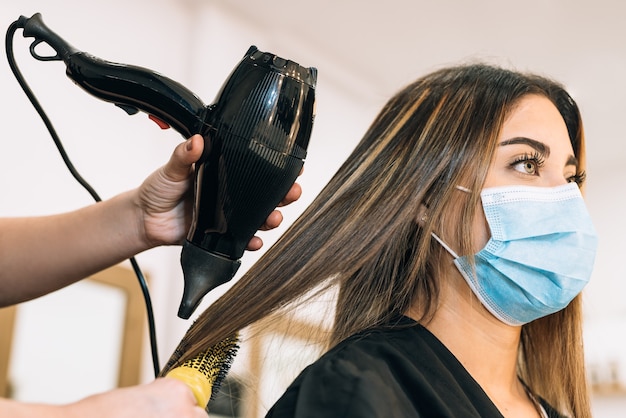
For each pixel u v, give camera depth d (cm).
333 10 337
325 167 368
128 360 267
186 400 74
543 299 118
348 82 382
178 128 100
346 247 115
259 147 94
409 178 119
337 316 122
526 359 142
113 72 102
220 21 325
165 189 108
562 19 338
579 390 139
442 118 123
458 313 119
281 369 148
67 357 251
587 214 122
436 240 120
